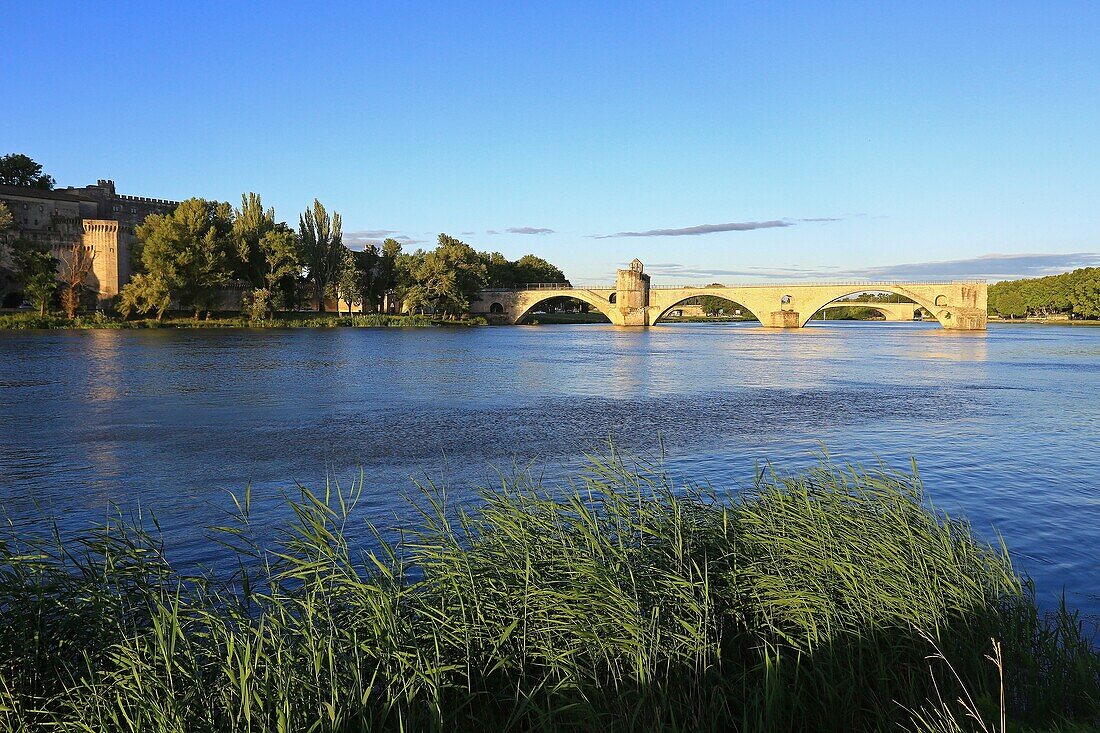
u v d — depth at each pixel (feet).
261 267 408.46
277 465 86.58
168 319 395.75
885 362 246.68
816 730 28.81
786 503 39.29
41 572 30.14
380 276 476.54
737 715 28.50
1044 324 650.43
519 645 29.35
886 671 30.53
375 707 25.79
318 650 26.11
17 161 487.20
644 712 27.02
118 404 134.00
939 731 26.76
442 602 29.99
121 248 432.25
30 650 26.84
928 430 112.88
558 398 150.51
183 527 60.90
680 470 83.66
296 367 203.92
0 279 394.52
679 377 194.18
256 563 50.49
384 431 110.52
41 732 25.31
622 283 549.95
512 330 477.77
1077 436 107.55
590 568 31.24
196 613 30.07
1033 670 30.83
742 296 520.42
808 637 30.19
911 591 32.81
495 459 90.17
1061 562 53.36
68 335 313.73
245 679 24.06
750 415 128.57
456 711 26.02
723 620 31.40
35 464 86.43
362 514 64.03
